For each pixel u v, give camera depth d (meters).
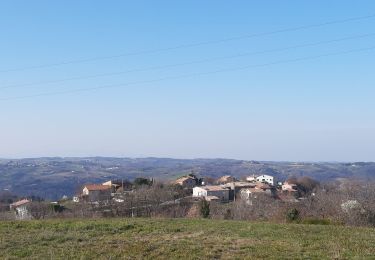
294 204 44.16
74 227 22.50
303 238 19.70
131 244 17.95
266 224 24.55
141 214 49.72
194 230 21.88
